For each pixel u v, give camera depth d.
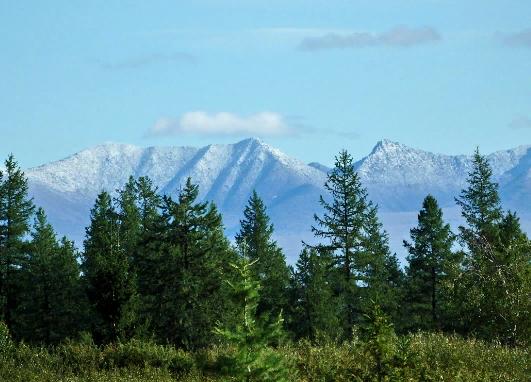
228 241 117.19
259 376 35.94
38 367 50.25
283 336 37.84
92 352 53.53
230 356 37.44
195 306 94.38
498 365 45.59
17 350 55.81
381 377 41.62
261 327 36.88
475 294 62.34
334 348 52.19
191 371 48.38
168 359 51.38
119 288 75.06
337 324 107.75
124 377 46.53
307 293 104.88
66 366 50.53
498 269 62.28
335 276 119.25
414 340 53.44
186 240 97.94
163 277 96.88
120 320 74.31
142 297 97.06
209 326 92.06
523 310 57.91
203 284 95.62
